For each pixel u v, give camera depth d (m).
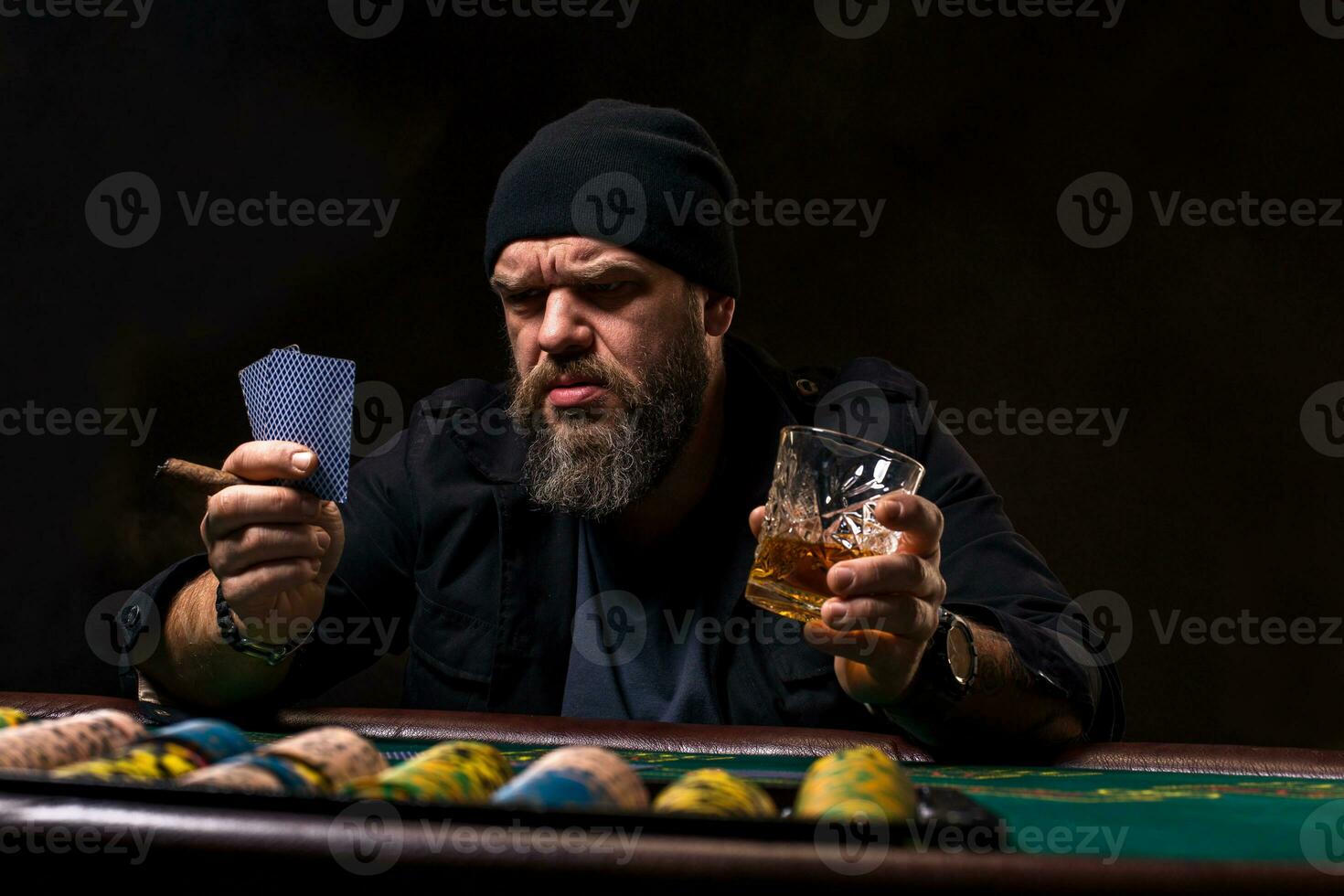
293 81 10.66
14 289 9.74
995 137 11.89
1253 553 11.32
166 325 10.23
